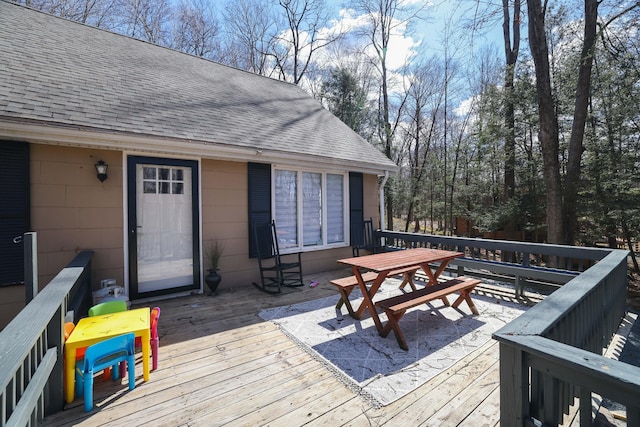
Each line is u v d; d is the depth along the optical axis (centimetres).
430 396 211
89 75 435
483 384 226
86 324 234
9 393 116
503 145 1052
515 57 1125
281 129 572
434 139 1688
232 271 483
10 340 130
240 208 489
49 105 336
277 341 298
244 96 635
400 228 2012
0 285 316
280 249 543
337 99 1508
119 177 386
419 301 299
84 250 365
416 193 1551
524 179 983
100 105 381
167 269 429
